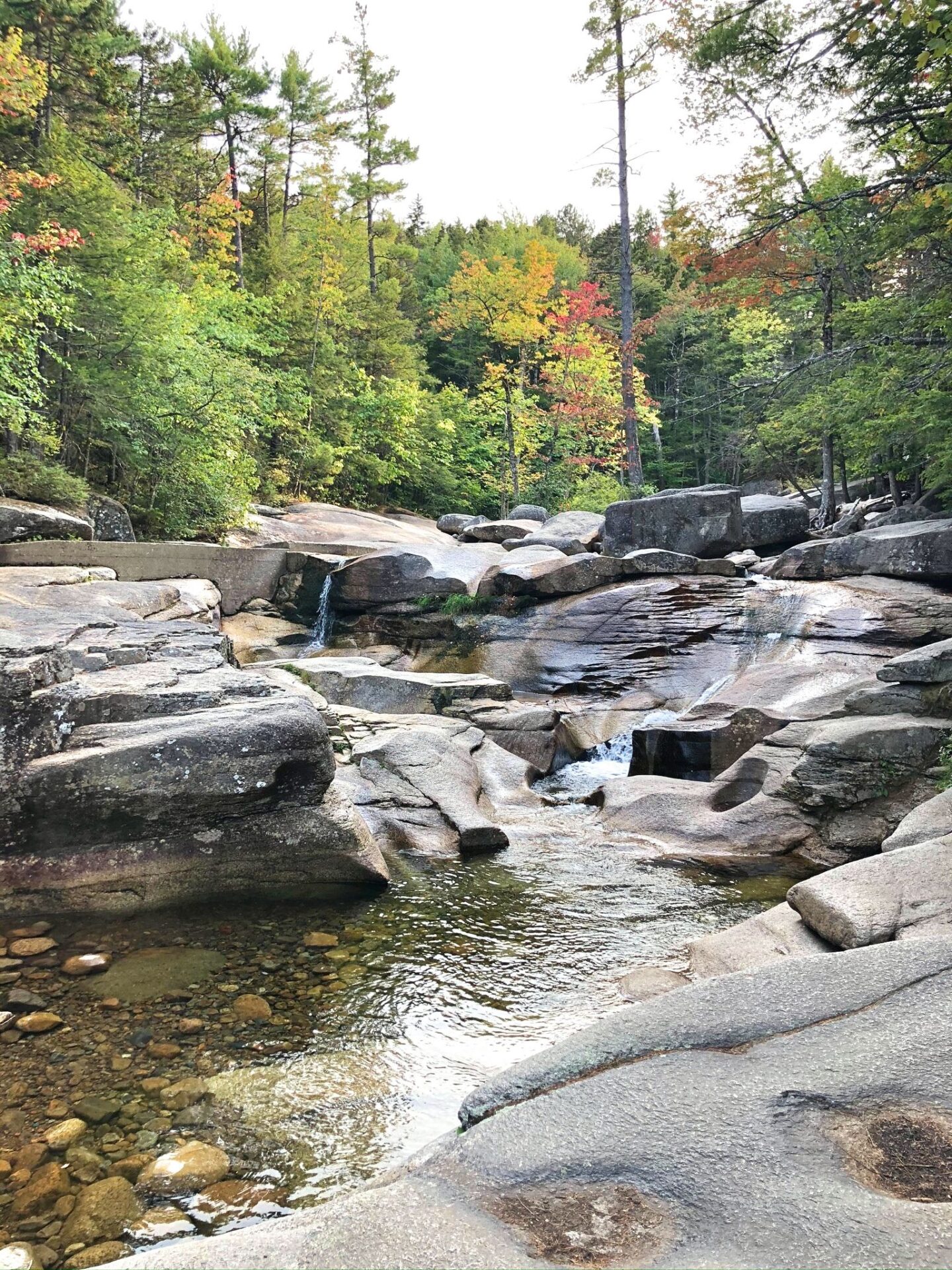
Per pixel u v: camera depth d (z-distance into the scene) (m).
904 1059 2.40
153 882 5.52
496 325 35.56
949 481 14.41
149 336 18.19
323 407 30.69
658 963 4.88
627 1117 2.20
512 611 14.31
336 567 16.48
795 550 13.85
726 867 6.76
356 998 4.37
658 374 49.31
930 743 7.16
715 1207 1.84
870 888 4.46
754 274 20.25
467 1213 1.87
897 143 10.25
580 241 68.69
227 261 32.56
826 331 20.52
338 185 38.44
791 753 7.82
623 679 12.16
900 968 2.94
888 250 14.84
